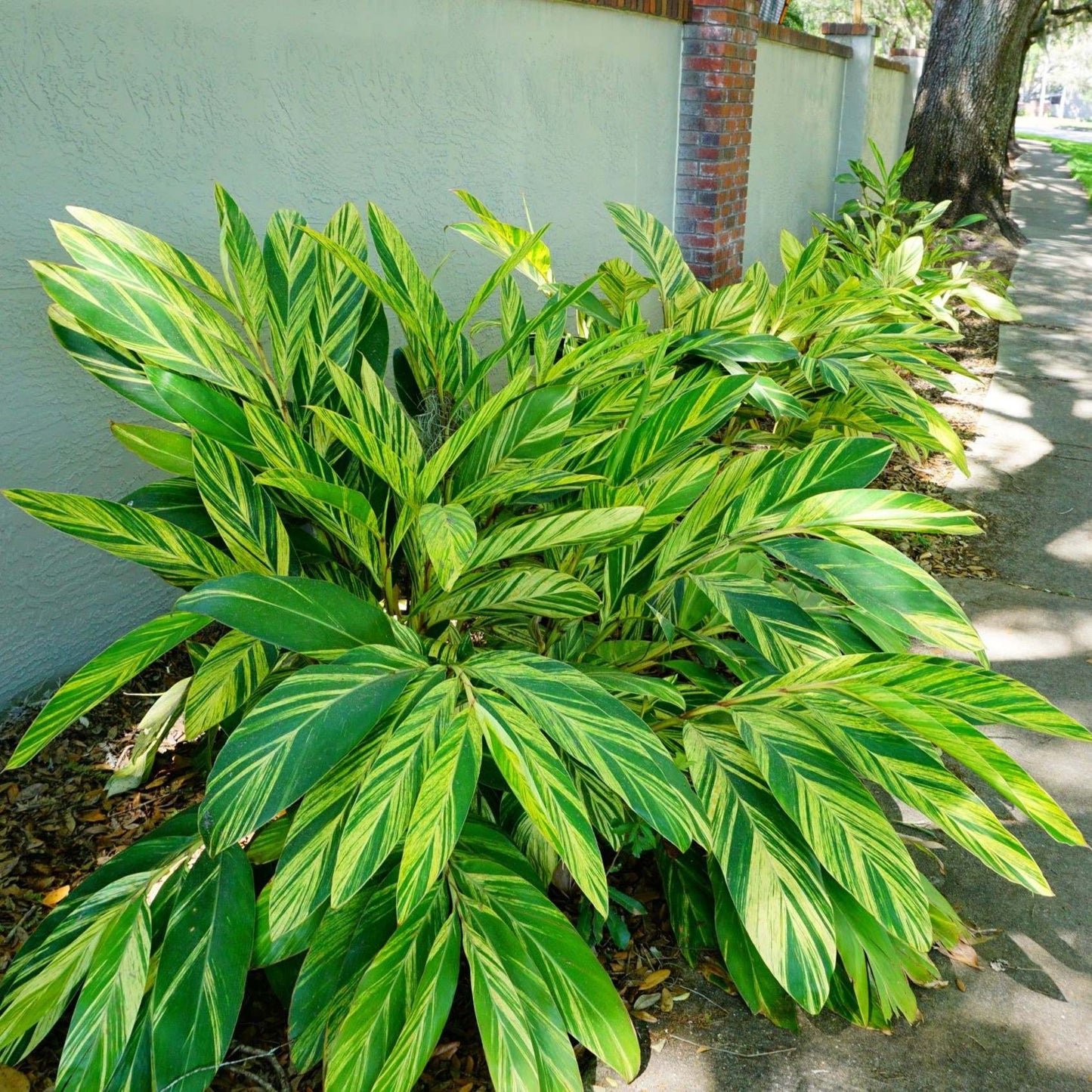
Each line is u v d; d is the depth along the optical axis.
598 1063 1.69
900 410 3.14
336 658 1.54
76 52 2.10
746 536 1.99
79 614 2.42
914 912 1.56
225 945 1.52
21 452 2.21
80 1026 1.40
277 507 2.04
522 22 3.45
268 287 2.12
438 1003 1.44
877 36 8.36
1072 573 3.61
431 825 1.35
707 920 1.91
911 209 7.56
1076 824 2.33
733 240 5.27
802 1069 1.69
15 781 2.12
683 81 4.77
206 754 2.12
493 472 2.01
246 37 2.45
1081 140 29.72
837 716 1.77
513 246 2.74
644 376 2.01
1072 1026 1.79
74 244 1.77
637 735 1.54
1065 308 7.49
